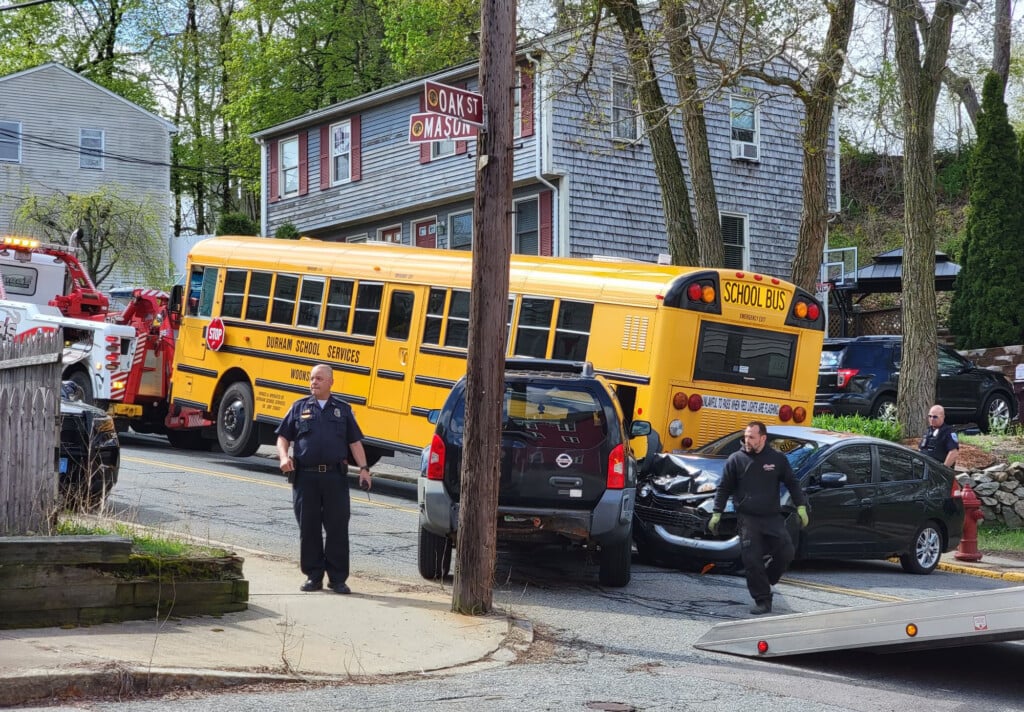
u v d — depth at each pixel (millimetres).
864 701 8039
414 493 18266
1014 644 10492
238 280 19484
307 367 18172
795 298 15859
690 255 20797
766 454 11109
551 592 11484
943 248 42188
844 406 22828
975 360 28828
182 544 9594
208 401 19703
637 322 14914
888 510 14281
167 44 54188
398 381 16953
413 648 8617
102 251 39625
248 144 48406
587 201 29219
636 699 7645
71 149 43625
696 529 12898
